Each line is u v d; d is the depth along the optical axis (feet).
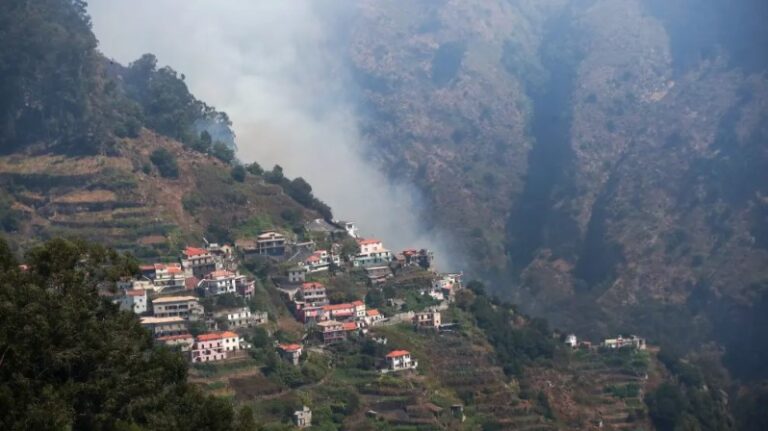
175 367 462.60
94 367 428.56
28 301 413.39
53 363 412.16
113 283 463.01
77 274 450.30
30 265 450.30
